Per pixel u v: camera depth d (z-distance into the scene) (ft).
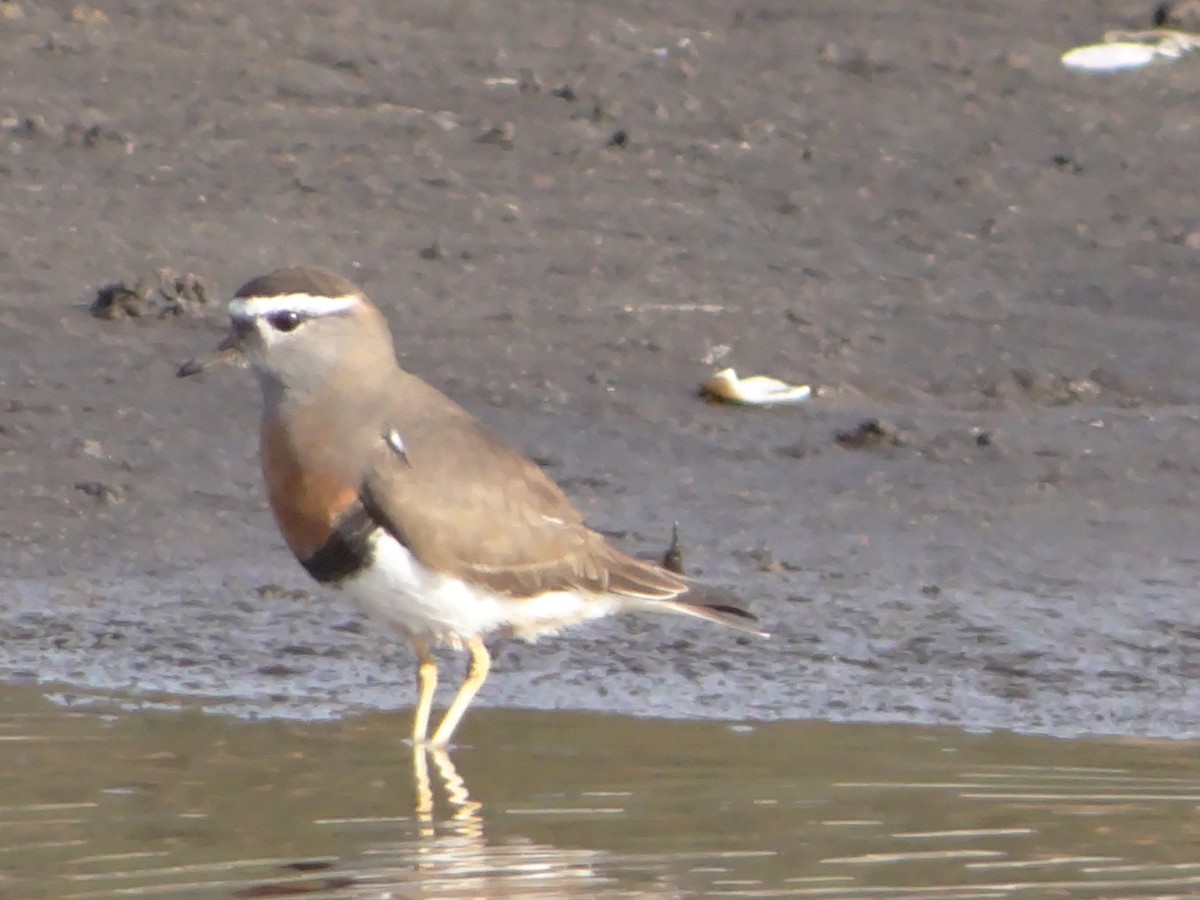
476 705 37.19
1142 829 30.27
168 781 32.63
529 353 51.01
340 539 34.71
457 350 50.78
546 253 55.72
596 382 50.01
